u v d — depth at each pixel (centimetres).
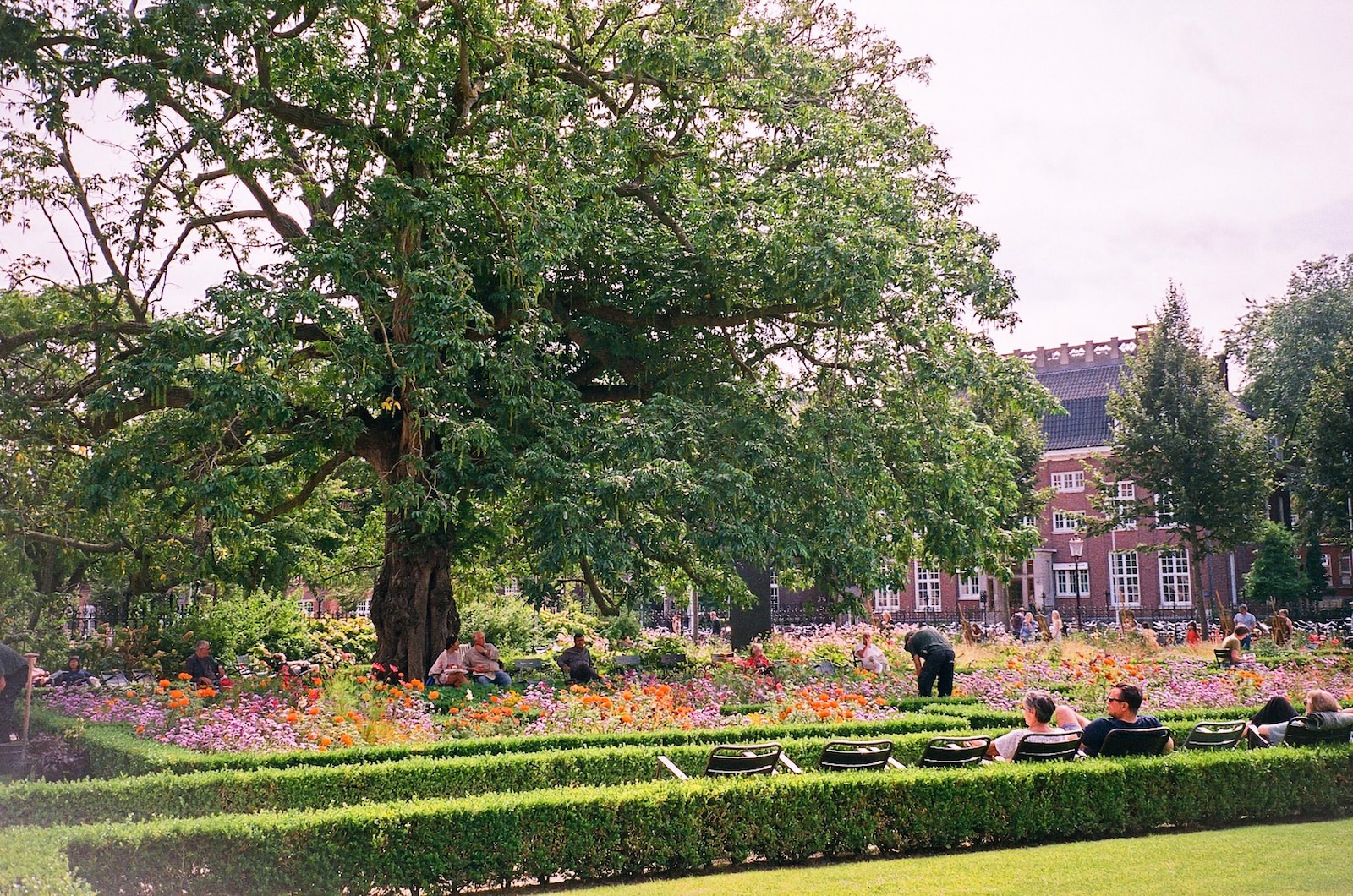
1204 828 943
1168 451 3897
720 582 2200
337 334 1659
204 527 2008
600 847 806
